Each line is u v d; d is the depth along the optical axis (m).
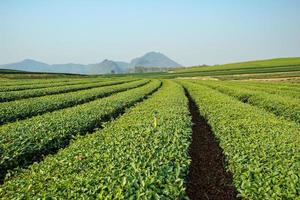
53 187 9.05
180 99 30.69
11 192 9.27
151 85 62.19
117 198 8.09
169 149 12.30
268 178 10.08
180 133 15.23
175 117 19.38
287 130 16.36
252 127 16.88
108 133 15.62
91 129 20.00
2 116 23.19
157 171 9.79
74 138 17.41
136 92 41.84
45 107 27.97
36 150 15.02
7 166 13.49
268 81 93.19
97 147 12.84
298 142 13.60
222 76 135.88
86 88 55.94
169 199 8.34
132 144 13.06
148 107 25.03
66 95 37.62
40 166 11.62
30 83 65.69
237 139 14.62
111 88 52.59
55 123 19.14
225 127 17.30
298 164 10.68
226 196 13.46
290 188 9.25
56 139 16.48
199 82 88.69
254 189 9.93
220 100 30.56
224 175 15.54
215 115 21.75
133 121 18.75
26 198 8.73
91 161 11.28
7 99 36.47
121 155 11.58
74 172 10.27
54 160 11.86
